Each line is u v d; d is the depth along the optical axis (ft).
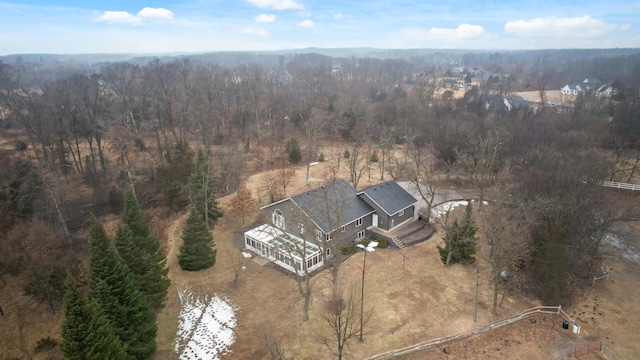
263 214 188.03
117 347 81.71
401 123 296.92
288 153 268.21
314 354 105.09
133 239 120.88
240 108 328.29
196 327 117.60
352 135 296.10
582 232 133.28
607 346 110.63
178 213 191.11
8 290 138.00
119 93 281.74
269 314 121.80
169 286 132.16
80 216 189.47
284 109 346.33
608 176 209.15
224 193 214.28
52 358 110.63
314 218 145.59
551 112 320.09
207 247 145.69
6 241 143.02
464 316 118.01
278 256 148.25
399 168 217.77
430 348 106.63
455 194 210.59
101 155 235.61
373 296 126.52
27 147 259.80
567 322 115.96
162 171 202.39
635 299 131.85
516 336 111.96
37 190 176.04
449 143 233.55
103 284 90.84
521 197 143.64
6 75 343.46
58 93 271.49
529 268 128.47
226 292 133.18
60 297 129.59
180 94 332.39
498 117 293.43
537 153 196.75
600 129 266.77
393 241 158.61
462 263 144.05
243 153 277.85
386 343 107.76
